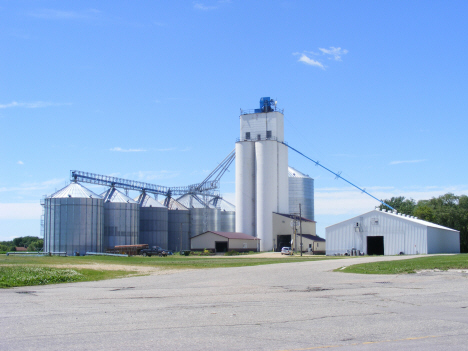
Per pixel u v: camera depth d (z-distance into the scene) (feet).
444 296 77.05
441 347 41.60
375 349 40.96
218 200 535.19
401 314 59.52
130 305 67.77
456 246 348.59
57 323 52.95
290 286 95.04
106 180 381.40
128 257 283.59
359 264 159.22
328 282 102.94
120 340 44.39
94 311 61.87
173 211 451.53
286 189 462.19
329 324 52.80
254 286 95.50
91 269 140.77
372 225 313.53
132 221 369.30
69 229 329.52
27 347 41.39
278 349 41.04
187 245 450.71
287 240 435.94
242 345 42.55
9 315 58.44
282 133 464.24
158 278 116.98
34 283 101.55
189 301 72.28
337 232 326.44
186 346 42.09
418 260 171.73
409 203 554.87
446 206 458.91
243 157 453.99
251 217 449.06
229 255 359.05
